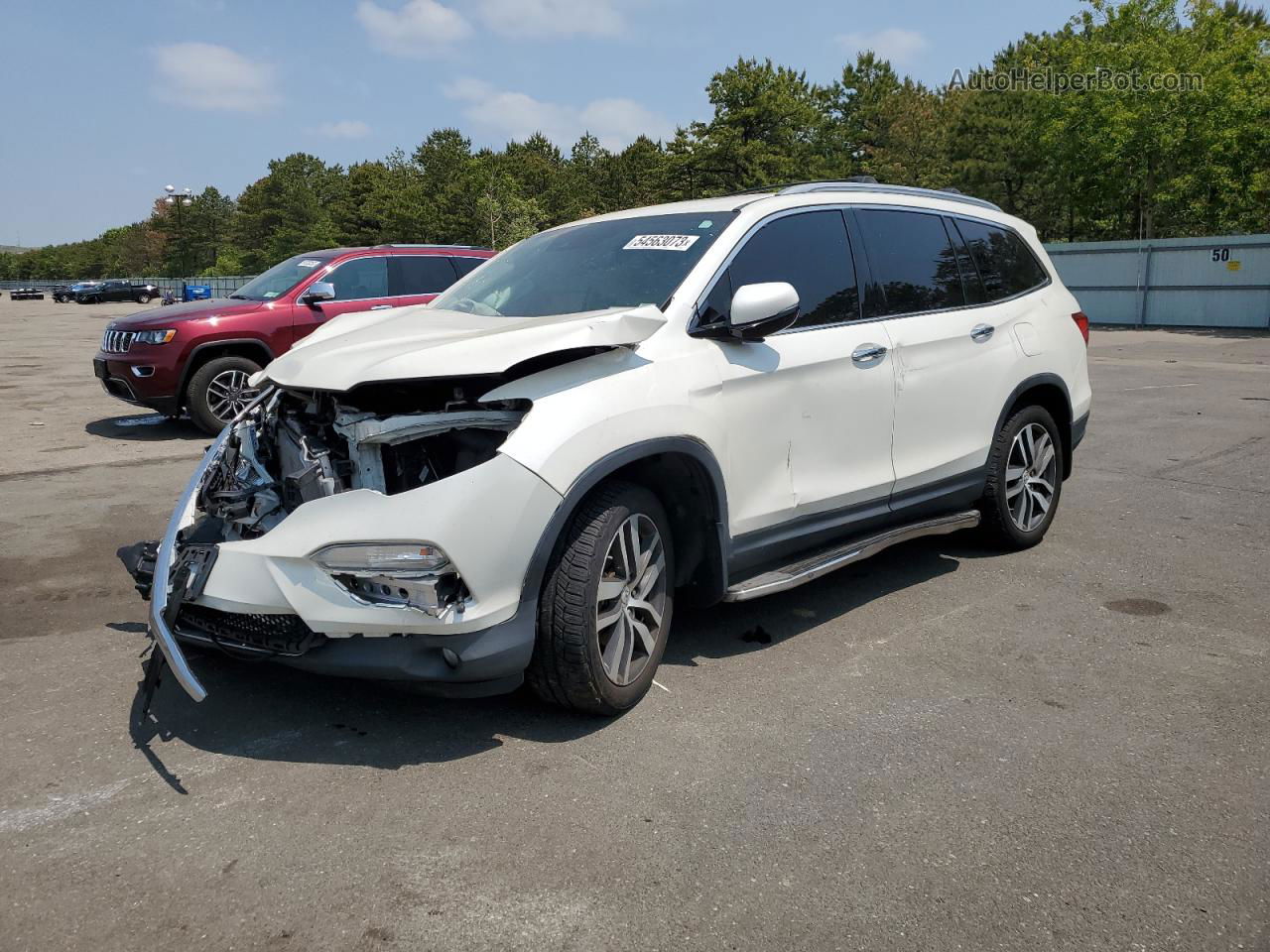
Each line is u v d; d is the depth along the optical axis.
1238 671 3.88
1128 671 3.88
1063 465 5.78
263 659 3.15
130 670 3.89
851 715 3.48
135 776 3.06
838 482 4.27
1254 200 31.06
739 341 3.82
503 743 3.27
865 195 4.74
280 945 2.29
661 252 4.06
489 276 4.59
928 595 4.81
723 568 3.76
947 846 2.69
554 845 2.68
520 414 3.19
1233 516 6.33
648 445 3.35
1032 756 3.20
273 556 3.00
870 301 4.53
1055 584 4.98
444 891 2.49
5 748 3.25
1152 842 2.71
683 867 2.59
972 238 5.30
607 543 3.24
